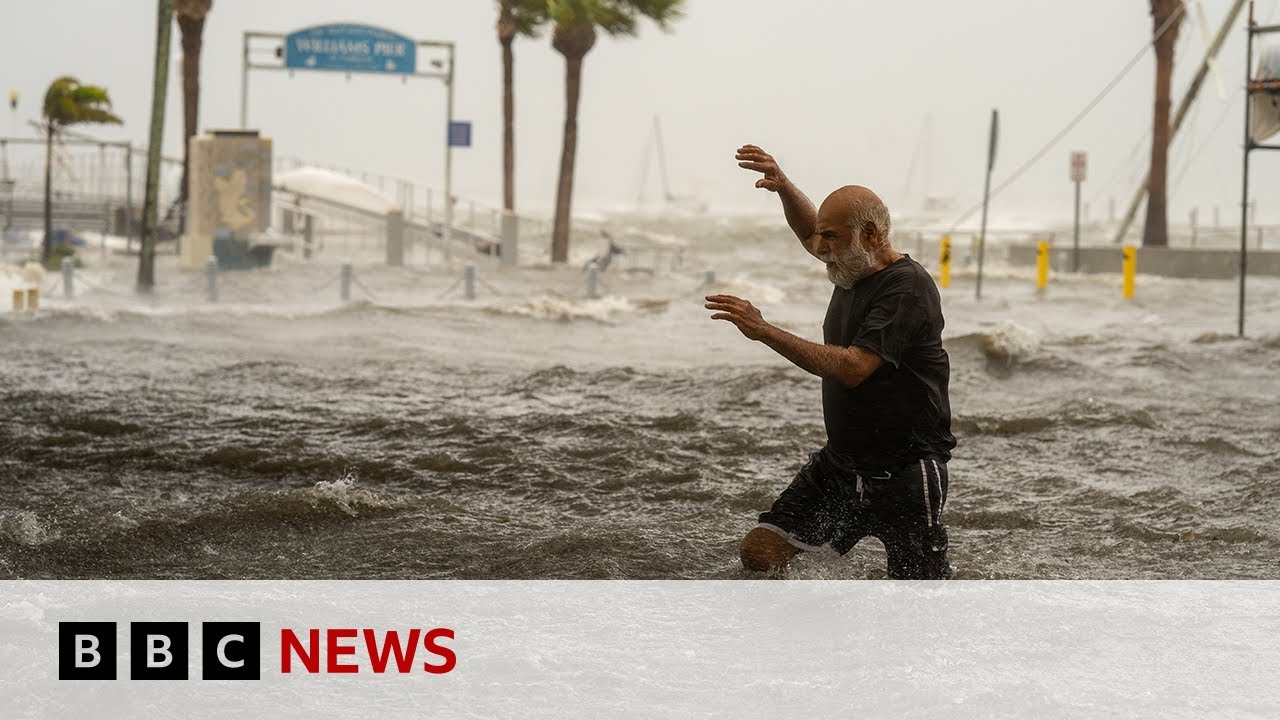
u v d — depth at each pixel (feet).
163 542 36.86
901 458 30.53
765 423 63.36
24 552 35.06
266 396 69.72
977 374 82.33
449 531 39.04
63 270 137.39
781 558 32.12
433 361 89.71
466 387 76.07
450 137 243.81
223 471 49.47
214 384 73.92
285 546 36.81
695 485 47.85
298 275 197.98
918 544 31.32
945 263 191.72
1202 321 132.36
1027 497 46.91
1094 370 84.99
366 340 103.40
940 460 30.73
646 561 35.14
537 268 234.58
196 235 211.20
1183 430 62.59
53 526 37.96
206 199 209.97
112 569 33.68
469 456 52.95
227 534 37.99
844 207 29.89
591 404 69.51
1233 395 76.07
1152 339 107.04
